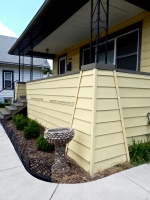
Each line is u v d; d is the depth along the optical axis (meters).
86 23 4.65
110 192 1.87
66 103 3.62
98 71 2.47
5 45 14.22
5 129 4.94
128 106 3.00
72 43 6.53
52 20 4.27
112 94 2.61
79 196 1.80
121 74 2.84
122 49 4.65
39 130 4.38
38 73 13.72
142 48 4.07
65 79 3.64
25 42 5.96
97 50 2.86
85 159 2.46
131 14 4.14
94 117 2.38
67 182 2.12
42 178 2.16
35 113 5.77
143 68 4.05
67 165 2.53
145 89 3.25
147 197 1.78
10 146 3.55
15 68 12.83
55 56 8.45
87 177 2.23
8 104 11.61
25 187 1.98
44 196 1.80
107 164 2.46
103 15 4.19
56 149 2.45
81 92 2.73
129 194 1.83
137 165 2.55
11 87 12.71
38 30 4.89
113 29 4.89
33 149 3.41
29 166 2.36
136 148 2.81
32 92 6.06
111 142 2.54
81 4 3.50
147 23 3.94
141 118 3.21
